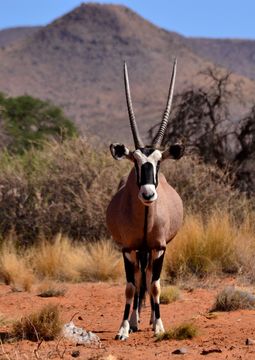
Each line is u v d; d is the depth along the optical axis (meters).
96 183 54.22
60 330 29.03
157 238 30.27
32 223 54.31
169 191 33.00
